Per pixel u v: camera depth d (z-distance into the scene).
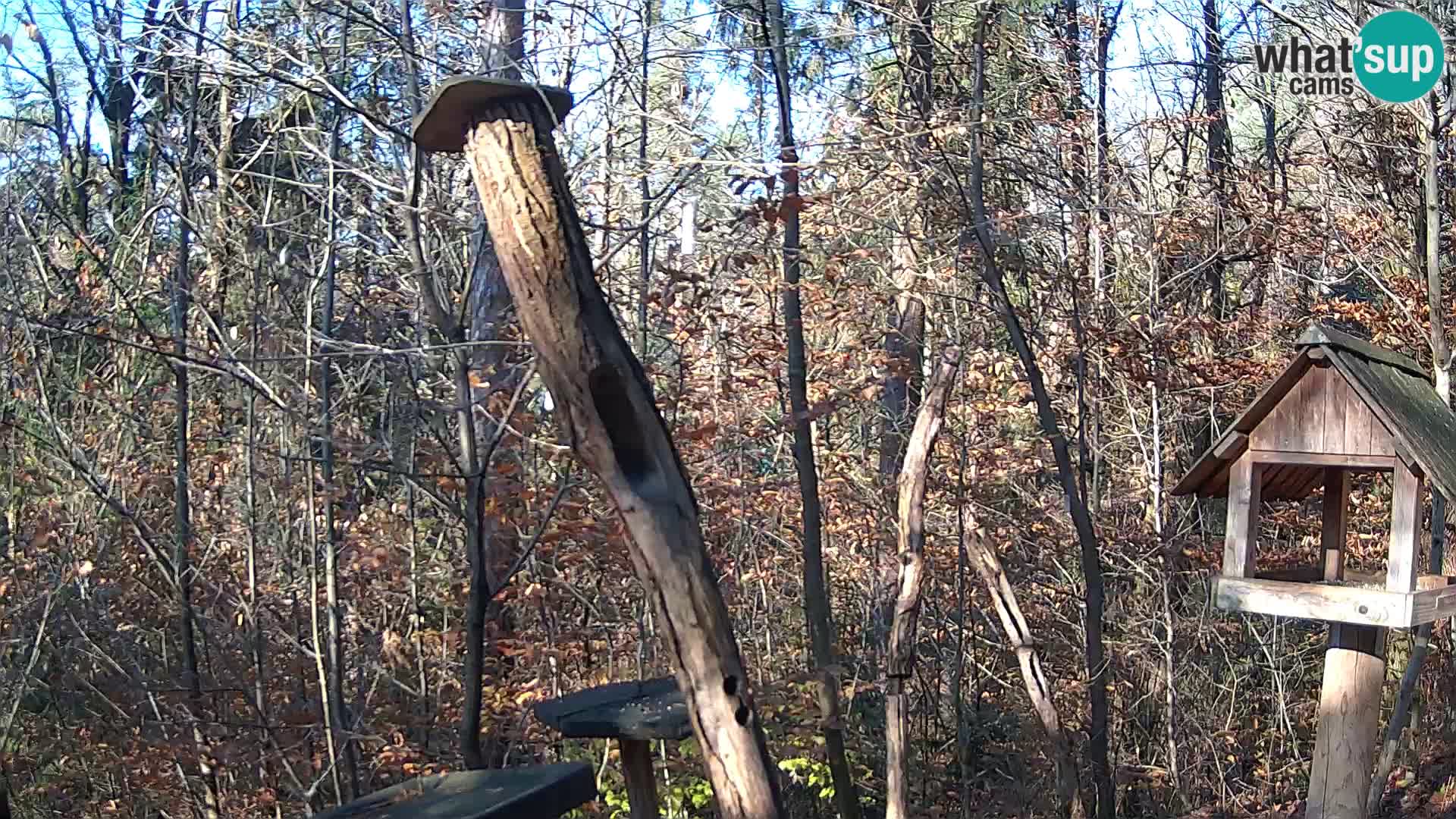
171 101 8.85
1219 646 12.23
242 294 9.07
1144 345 11.75
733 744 3.68
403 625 9.79
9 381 8.70
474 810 3.17
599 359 3.74
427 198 7.80
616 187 8.45
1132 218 11.91
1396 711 9.77
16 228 8.50
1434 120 8.86
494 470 7.54
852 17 9.88
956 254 10.13
